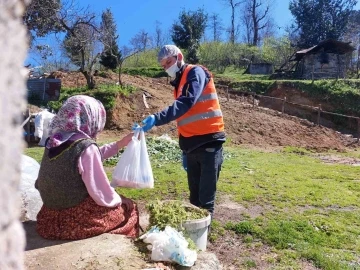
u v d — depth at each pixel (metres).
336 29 36.31
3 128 0.61
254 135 16.11
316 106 22.38
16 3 0.63
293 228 4.95
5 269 0.64
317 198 6.53
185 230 2.92
